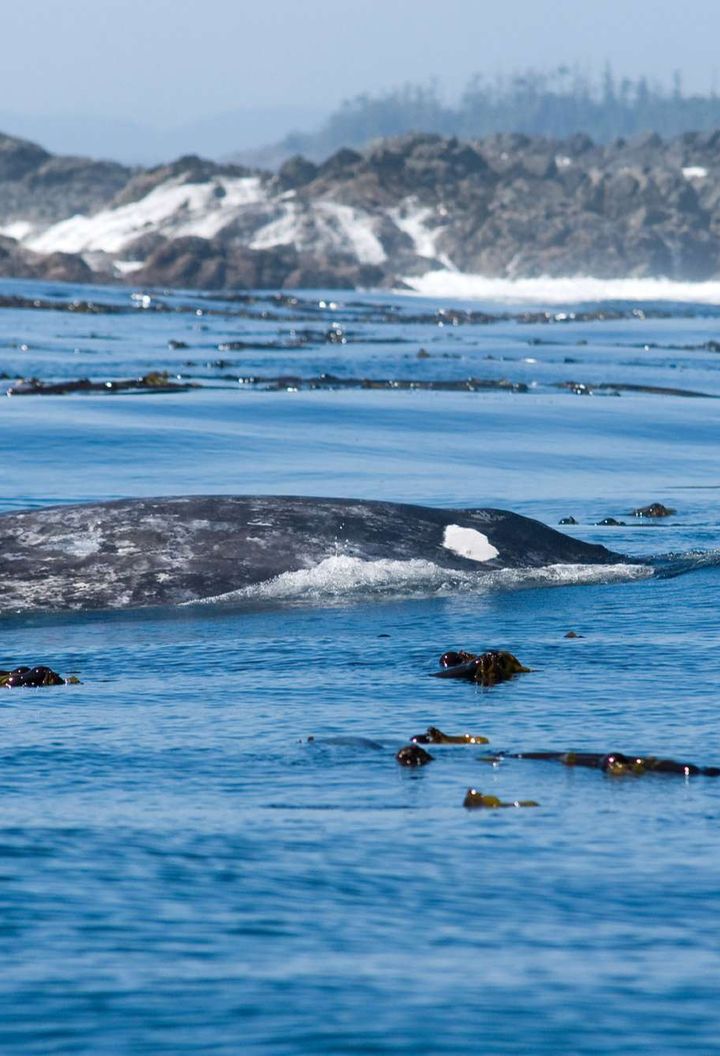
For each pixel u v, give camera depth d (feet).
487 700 85.35
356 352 565.53
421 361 513.45
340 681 92.43
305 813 60.54
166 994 40.29
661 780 65.77
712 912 47.70
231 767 69.36
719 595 124.67
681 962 43.01
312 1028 37.81
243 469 235.40
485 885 50.52
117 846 55.21
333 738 75.25
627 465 255.29
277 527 130.93
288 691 89.40
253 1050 36.27
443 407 333.21
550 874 51.75
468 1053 36.27
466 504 201.26
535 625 112.06
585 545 142.31
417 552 131.44
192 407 318.04
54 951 43.80
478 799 61.82
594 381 446.19
